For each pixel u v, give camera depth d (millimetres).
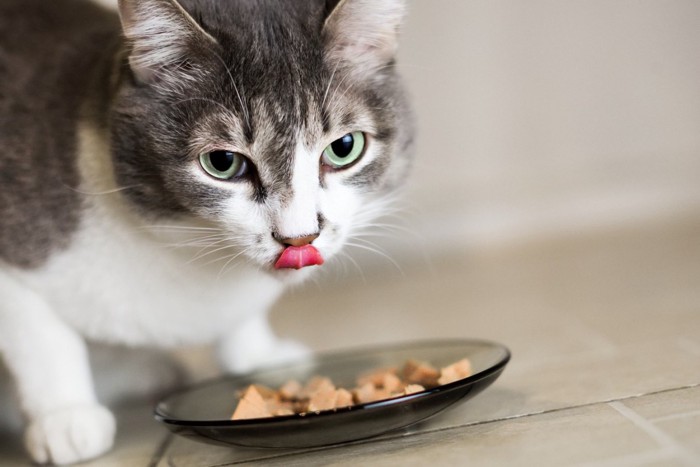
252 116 469
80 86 511
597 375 505
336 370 537
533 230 1049
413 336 669
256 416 461
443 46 1003
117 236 493
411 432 460
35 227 494
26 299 497
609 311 652
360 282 987
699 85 1054
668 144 1062
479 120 1025
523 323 659
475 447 433
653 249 892
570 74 1033
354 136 490
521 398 484
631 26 1033
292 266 471
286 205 470
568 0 1017
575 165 1054
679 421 429
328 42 484
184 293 505
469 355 507
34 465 497
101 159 492
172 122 476
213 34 477
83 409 494
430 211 1029
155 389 590
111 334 513
